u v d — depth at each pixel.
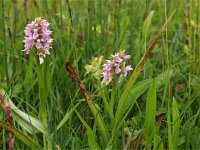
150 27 0.48
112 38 0.41
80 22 0.41
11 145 0.27
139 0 0.51
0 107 0.31
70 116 0.30
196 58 0.34
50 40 0.26
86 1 0.44
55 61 0.36
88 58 0.38
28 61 0.38
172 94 0.35
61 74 0.35
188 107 0.30
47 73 0.27
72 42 0.39
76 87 0.34
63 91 0.35
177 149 0.28
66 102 0.34
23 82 0.34
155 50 0.42
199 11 0.35
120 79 0.26
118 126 0.26
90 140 0.26
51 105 0.31
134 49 0.40
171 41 0.41
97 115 0.26
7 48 0.39
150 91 0.26
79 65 0.37
